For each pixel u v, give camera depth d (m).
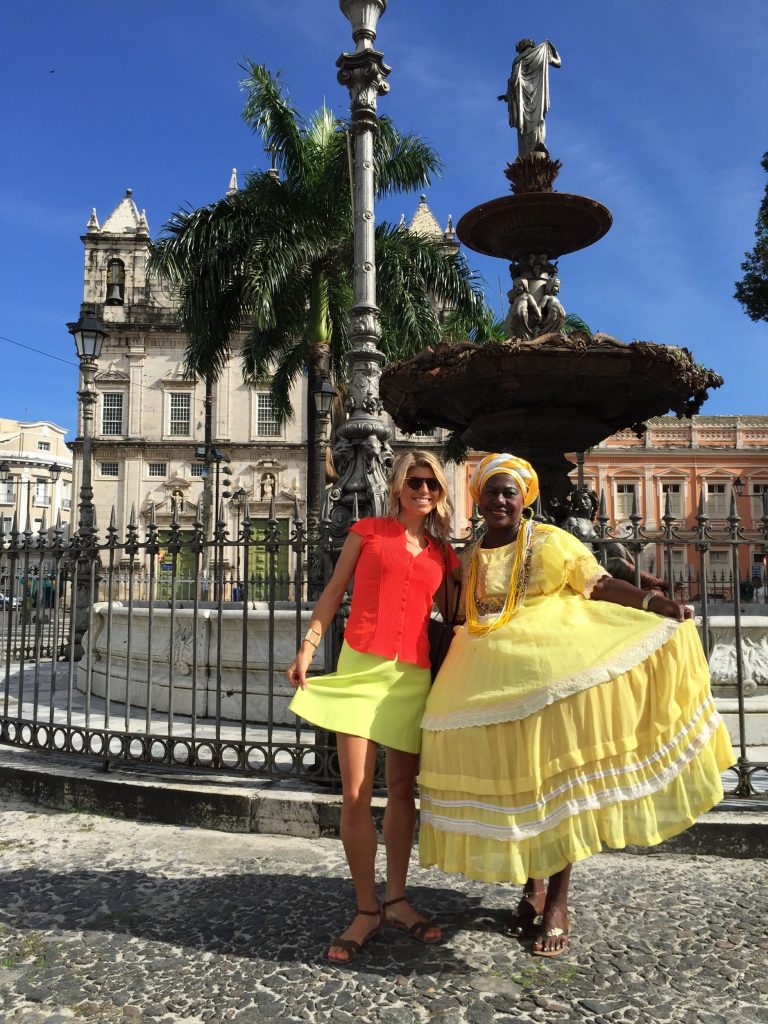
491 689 2.59
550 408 5.73
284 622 6.42
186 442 38.94
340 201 15.46
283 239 14.96
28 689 9.20
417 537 2.99
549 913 2.72
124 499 38.72
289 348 19.05
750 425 40.69
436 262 15.68
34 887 3.34
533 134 6.76
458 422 6.45
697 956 2.66
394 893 2.88
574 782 2.49
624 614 2.64
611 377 5.24
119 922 2.97
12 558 5.41
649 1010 2.32
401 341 15.25
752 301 21.72
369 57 5.04
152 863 3.63
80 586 12.13
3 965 2.64
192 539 4.57
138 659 7.62
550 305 6.43
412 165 15.37
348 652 2.90
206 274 15.28
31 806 4.70
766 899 3.16
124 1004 2.39
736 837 3.69
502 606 2.75
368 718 2.75
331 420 17.69
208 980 2.53
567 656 2.55
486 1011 2.33
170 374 39.53
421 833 2.75
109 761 4.88
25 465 64.62
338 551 4.25
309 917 3.00
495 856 2.48
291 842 3.95
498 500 2.81
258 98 15.66
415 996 2.42
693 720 2.58
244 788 4.30
